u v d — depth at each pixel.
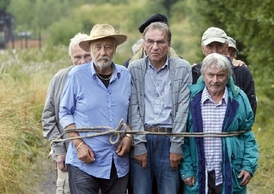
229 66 5.62
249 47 14.20
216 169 5.70
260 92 13.86
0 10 47.31
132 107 5.75
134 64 5.88
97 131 5.59
